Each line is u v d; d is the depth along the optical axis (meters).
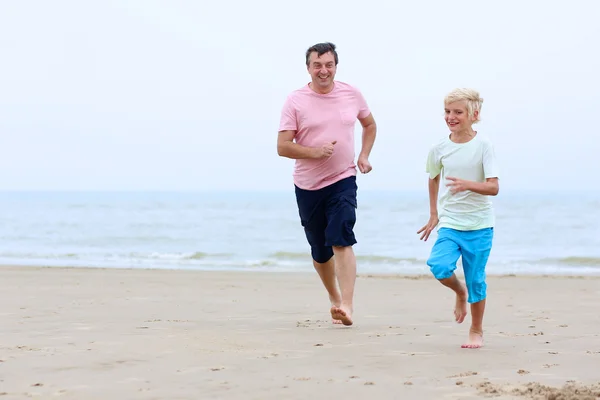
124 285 9.98
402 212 41.44
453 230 4.73
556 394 3.25
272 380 3.65
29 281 10.47
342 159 5.76
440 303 7.98
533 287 9.95
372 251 19.62
